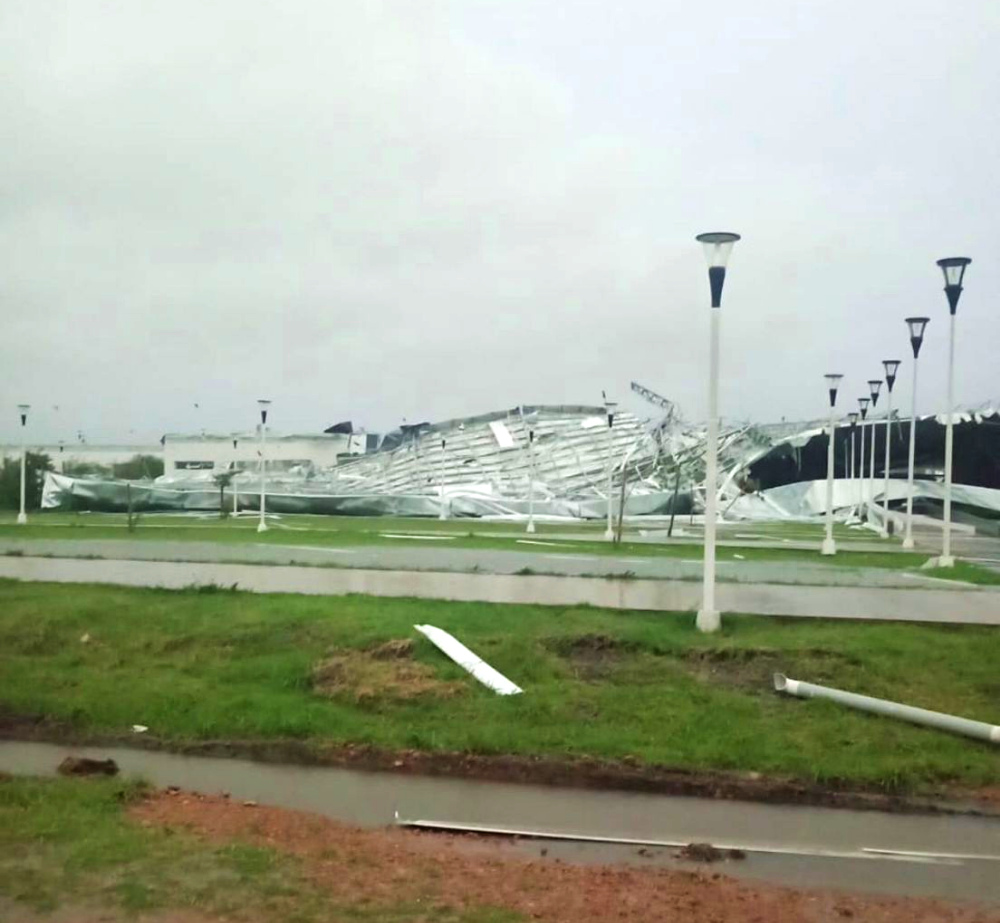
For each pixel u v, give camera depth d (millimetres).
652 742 11250
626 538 40094
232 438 93438
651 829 9156
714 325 15773
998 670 13469
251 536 35938
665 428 64688
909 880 8016
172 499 67812
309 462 92062
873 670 13477
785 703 12414
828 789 10195
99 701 12898
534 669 13625
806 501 71500
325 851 7789
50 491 66875
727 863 8344
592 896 7125
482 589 19312
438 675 13352
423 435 88000
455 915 6434
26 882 6660
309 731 11852
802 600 18359
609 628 15352
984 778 10422
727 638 14961
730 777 10406
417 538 36688
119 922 6070
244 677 13859
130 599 17906
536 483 75438
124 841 7578
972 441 68375
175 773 10750
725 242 15586
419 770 10844
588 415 85750
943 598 18625
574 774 10555
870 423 64312
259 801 9797
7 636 15797
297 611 16547
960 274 26688
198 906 6340
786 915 7004
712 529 15773
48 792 8984
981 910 7328
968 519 64250
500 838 8852
